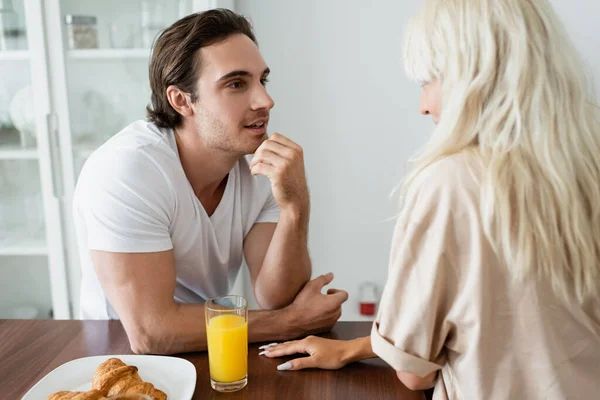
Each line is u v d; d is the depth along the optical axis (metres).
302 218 1.17
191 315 1.04
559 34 0.73
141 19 1.89
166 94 1.16
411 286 0.73
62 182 1.94
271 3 1.96
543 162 0.69
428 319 0.72
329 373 0.94
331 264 2.17
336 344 0.97
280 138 1.15
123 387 0.82
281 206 1.17
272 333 1.06
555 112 0.70
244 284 2.21
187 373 0.91
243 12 1.98
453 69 0.73
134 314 1.03
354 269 2.17
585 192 0.71
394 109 2.02
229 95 1.11
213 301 0.93
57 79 1.87
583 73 0.75
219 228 1.25
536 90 0.70
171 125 1.19
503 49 0.71
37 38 1.83
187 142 1.18
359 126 2.04
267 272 1.20
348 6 1.95
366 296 2.15
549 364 0.70
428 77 0.78
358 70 1.99
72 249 2.00
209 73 1.10
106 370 0.86
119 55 1.89
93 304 1.29
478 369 0.72
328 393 0.88
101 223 1.05
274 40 1.99
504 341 0.71
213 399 0.87
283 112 2.05
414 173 0.76
